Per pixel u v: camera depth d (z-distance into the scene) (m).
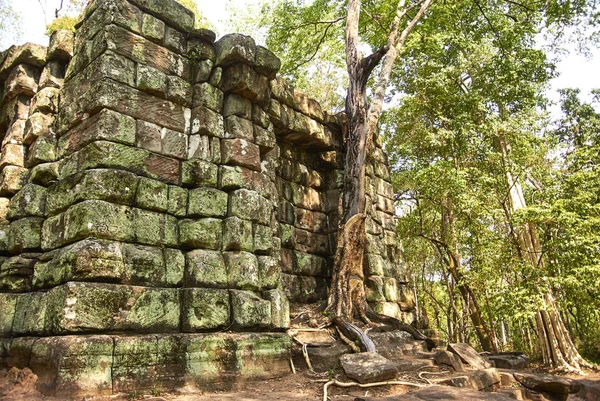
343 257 8.62
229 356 5.48
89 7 6.42
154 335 5.07
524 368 8.49
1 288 5.79
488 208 11.61
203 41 6.89
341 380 5.77
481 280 11.13
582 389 7.20
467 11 13.91
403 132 14.93
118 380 4.59
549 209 9.98
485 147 12.34
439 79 12.84
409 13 13.29
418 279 21.91
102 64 5.76
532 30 13.07
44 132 6.32
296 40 13.61
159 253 5.70
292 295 8.92
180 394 4.91
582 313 13.72
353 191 9.02
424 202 16.25
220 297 5.83
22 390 4.53
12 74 6.93
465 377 6.11
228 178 6.46
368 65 9.90
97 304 4.83
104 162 5.48
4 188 6.31
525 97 13.07
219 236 6.22
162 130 6.21
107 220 5.24
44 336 4.91
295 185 9.75
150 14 6.43
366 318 8.41
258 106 7.30
